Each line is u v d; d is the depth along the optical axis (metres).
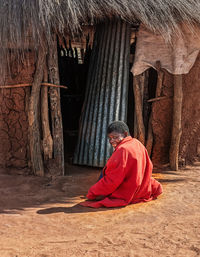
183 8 5.04
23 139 5.26
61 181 5.00
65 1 4.63
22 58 5.10
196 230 3.00
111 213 3.57
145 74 5.77
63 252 2.54
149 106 5.90
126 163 3.69
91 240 2.79
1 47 4.88
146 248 2.61
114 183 3.73
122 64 5.56
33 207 3.81
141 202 3.95
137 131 5.78
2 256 2.47
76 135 8.39
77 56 8.49
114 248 2.61
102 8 4.86
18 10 4.64
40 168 5.15
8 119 5.29
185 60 5.52
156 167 5.83
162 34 5.15
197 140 6.08
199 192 4.38
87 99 5.92
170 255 2.48
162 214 3.51
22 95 5.19
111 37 5.64
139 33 5.54
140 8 4.86
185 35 5.44
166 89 5.69
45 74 5.18
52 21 4.75
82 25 6.14
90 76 5.97
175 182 4.94
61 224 3.24
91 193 3.91
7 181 4.79
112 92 5.58
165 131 5.84
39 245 2.69
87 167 5.88
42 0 4.52
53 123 5.30
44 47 5.02
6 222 3.27
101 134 5.61
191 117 5.90
